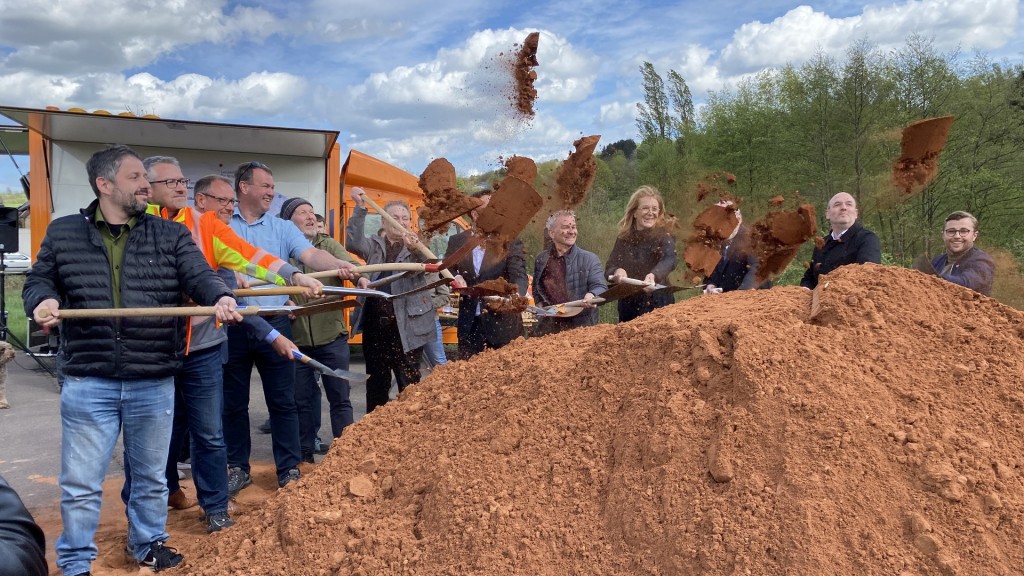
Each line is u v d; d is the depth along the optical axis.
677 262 5.00
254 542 2.77
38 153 8.59
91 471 3.07
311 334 4.98
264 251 3.92
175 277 3.21
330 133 8.38
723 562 2.08
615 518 2.36
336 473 2.99
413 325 5.14
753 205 4.94
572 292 5.04
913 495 2.17
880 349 2.70
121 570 3.35
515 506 2.48
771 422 2.36
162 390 3.21
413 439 3.09
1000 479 2.20
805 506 2.11
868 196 5.19
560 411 2.80
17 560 1.91
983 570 1.98
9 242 10.11
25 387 8.86
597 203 10.18
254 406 7.65
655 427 2.50
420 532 2.55
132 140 8.73
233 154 9.15
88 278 3.01
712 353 2.62
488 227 3.49
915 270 3.17
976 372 2.60
